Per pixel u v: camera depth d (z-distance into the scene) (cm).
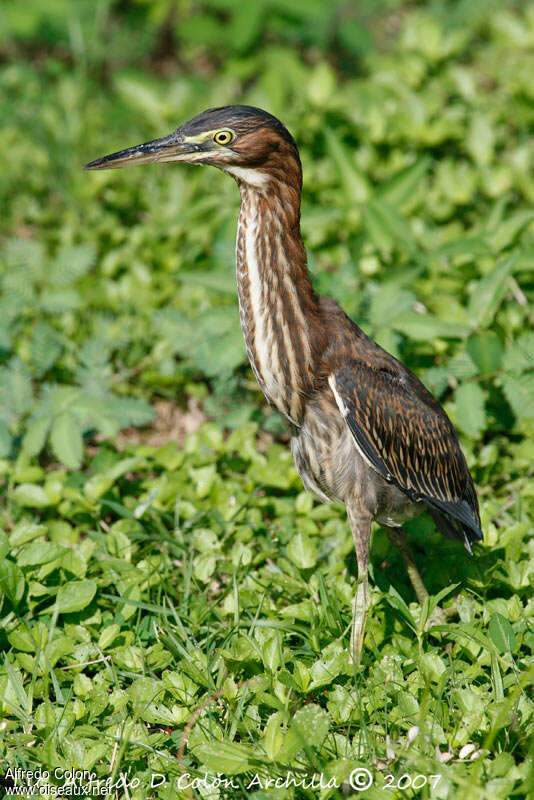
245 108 752
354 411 761
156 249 1287
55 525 905
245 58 1698
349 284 1101
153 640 791
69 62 1875
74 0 1797
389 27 1912
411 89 1577
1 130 1612
